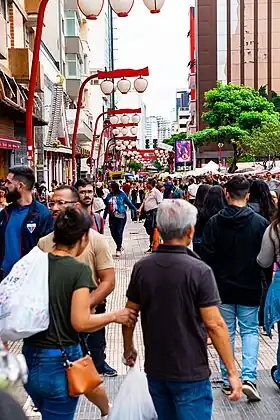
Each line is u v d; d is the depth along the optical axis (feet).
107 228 88.74
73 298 12.72
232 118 183.42
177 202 13.15
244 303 19.60
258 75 272.51
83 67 199.00
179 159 153.38
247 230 19.36
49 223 20.27
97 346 18.24
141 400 14.21
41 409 13.39
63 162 150.82
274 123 169.48
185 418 12.43
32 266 12.79
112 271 17.17
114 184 56.24
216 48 271.28
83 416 18.56
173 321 12.44
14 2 72.02
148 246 64.59
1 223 20.39
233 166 175.42
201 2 271.49
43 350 12.75
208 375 12.64
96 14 33.73
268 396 19.93
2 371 7.17
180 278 12.50
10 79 63.00
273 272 20.70
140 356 24.02
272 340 26.63
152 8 33.35
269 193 25.59
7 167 74.59
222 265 19.65
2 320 12.43
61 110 120.98
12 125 74.79
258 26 271.08
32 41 90.22
